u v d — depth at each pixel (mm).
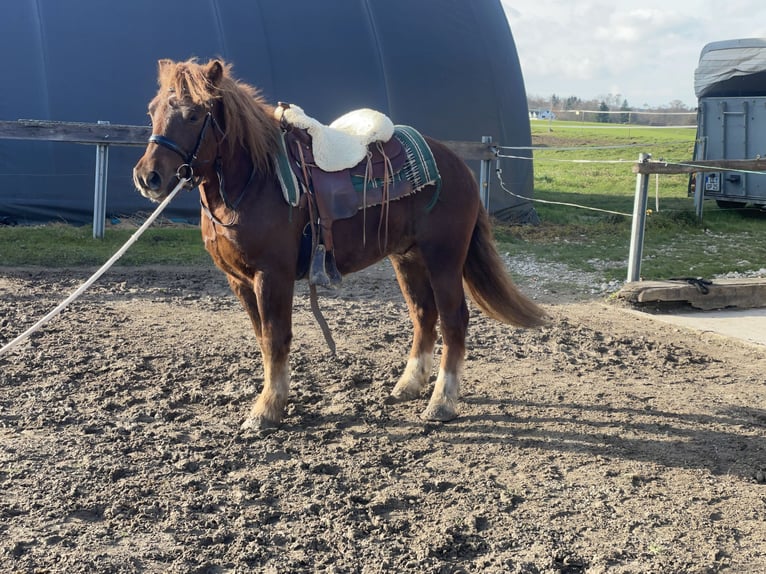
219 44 11570
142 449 4117
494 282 4973
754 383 5586
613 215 14242
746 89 14625
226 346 5965
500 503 3670
